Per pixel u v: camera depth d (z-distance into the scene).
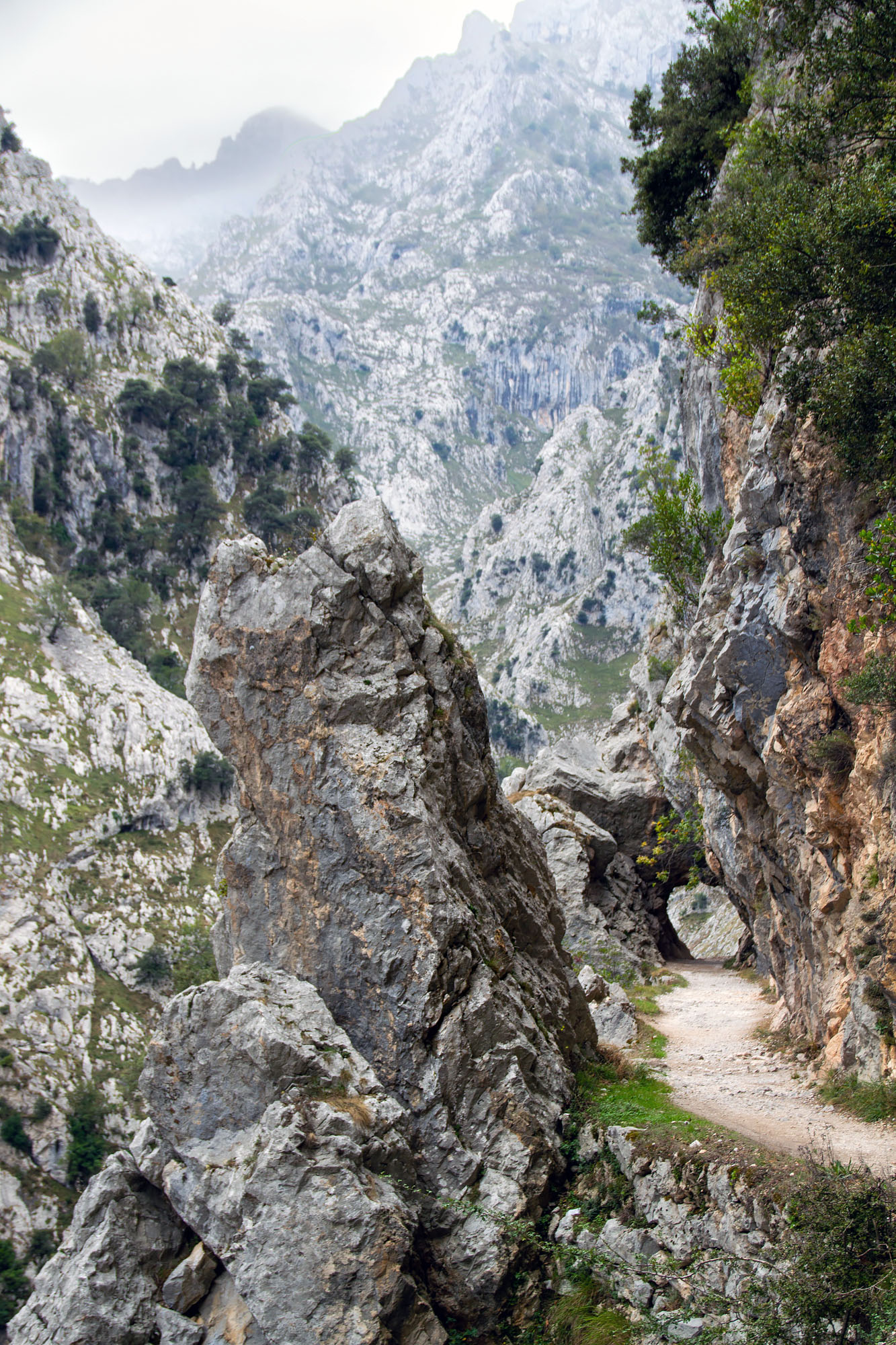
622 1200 14.16
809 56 22.33
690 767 44.00
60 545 158.25
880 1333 9.73
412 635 16.89
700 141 38.09
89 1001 93.12
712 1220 12.83
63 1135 80.94
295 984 14.77
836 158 21.94
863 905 18.52
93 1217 14.15
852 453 18.20
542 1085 15.67
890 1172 12.80
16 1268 71.69
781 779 22.66
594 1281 13.31
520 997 16.42
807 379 20.00
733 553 25.77
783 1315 10.22
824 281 19.44
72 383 178.62
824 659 20.45
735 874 35.66
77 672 130.25
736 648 23.44
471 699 18.22
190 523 172.50
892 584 16.98
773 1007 31.23
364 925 14.67
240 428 189.12
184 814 123.00
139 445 176.88
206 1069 13.93
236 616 16.05
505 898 18.08
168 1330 13.02
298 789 15.36
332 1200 12.24
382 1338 11.82
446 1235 13.45
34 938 95.44
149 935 103.44
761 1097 18.36
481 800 18.09
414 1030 14.17
